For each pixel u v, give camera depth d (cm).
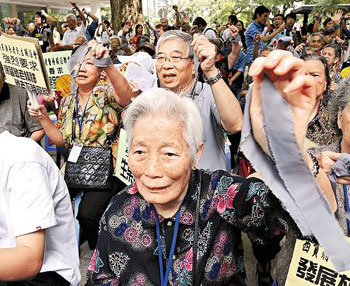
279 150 65
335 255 67
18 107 260
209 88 204
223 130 206
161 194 103
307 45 540
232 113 176
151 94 105
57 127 254
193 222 110
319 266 142
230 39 518
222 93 174
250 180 108
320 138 208
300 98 61
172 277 110
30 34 1070
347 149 138
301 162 65
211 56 171
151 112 102
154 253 112
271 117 62
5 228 137
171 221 111
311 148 152
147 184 102
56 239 154
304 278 145
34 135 270
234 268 113
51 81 420
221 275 110
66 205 157
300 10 1307
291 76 60
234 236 112
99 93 232
